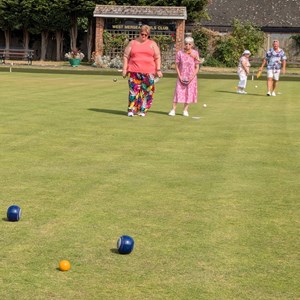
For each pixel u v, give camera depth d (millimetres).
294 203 9008
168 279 6199
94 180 10000
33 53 55875
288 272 6473
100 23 47438
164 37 46688
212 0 67000
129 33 47969
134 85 17188
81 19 59812
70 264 6477
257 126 16078
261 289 6039
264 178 10398
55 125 15133
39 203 8688
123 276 6234
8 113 16969
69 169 10680
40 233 7434
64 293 5805
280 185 9961
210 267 6535
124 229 7664
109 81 31500
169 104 21156
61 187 9539
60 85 27828
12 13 54219
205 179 10250
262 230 7777
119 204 8750
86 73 39625
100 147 12633
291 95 26688
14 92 23297
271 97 25469
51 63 52781
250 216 8344
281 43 64625
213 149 12758
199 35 57750
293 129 15633
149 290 5926
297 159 11922
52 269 6352
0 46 61062
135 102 17328
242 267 6566
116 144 13016
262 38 59031
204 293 5906
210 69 52156
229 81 36438
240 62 26922
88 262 6566
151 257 6762
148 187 9672
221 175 10539
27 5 53219
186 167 11070
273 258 6840
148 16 46125
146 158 11734
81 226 7734
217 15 65938
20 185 9586
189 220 8102
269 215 8414
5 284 5965
